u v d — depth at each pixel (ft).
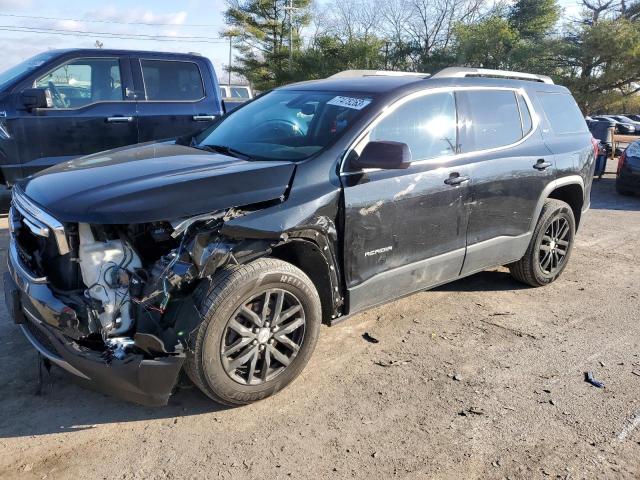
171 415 10.53
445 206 13.41
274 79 148.46
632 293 17.75
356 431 10.24
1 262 18.28
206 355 9.79
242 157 12.19
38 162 22.27
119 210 9.21
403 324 14.82
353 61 136.26
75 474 8.93
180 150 12.92
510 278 18.65
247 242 10.23
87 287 9.51
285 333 10.86
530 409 11.09
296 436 10.03
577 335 14.52
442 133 13.73
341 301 11.97
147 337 9.23
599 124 51.52
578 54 133.59
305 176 11.07
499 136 15.33
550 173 16.46
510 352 13.46
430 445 9.93
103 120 23.29
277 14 153.07
